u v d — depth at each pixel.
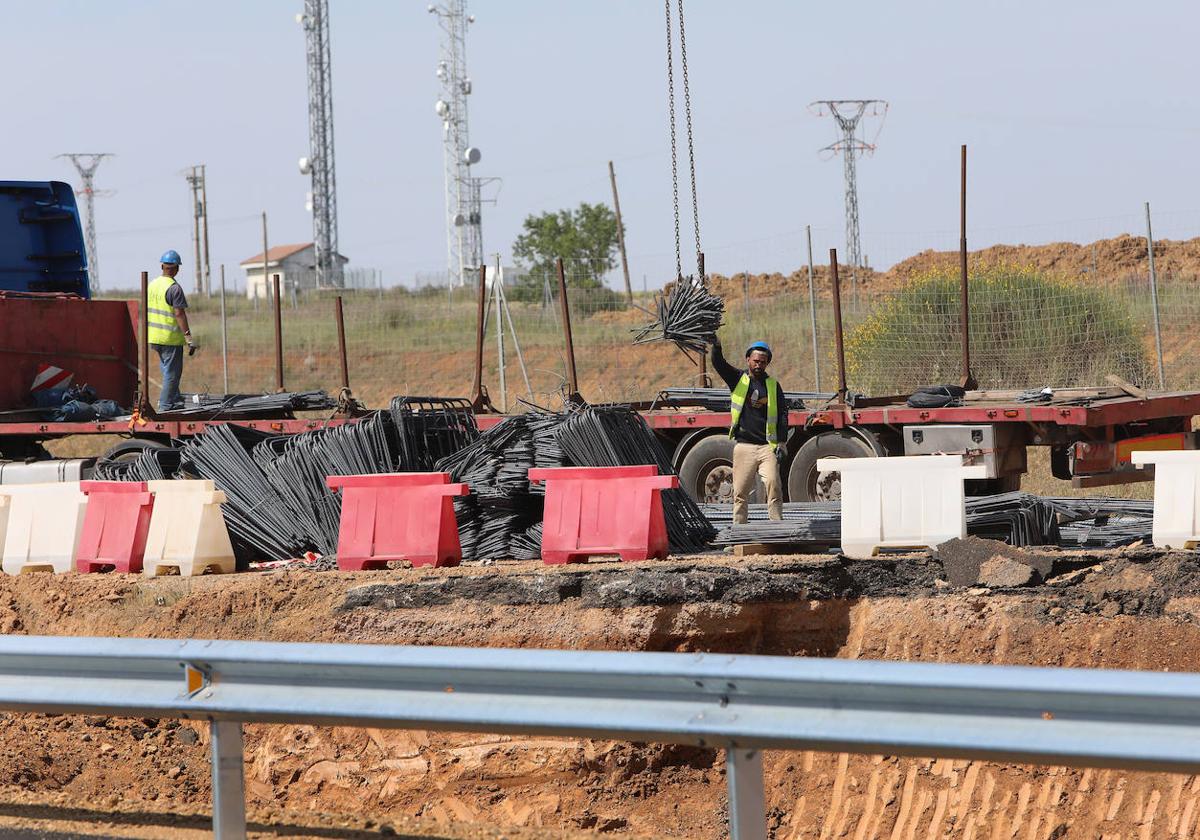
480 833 15.92
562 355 84.62
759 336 76.50
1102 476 36.19
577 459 30.84
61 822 16.22
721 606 23.98
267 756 24.50
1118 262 91.25
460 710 13.53
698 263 34.12
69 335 48.06
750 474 32.44
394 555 28.23
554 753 23.23
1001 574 24.17
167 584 27.23
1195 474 25.97
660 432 41.88
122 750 24.23
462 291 121.62
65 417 45.72
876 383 62.84
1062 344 59.56
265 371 93.12
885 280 99.06
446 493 28.05
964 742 11.80
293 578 26.72
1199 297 67.81
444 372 88.75
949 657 23.50
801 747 12.49
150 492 29.78
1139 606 23.03
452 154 160.38
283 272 178.12
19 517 30.92
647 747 23.34
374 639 25.08
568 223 148.88
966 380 41.50
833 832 22.28
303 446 33.28
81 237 50.16
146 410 43.44
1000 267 65.50
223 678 14.58
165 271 45.84
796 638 24.44
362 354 93.50
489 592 24.95
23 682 15.46
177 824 16.09
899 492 26.94
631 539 26.86
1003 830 21.20
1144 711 11.32
